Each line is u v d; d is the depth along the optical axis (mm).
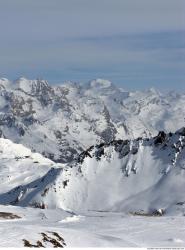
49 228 110438
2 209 186000
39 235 99188
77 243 103875
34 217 172375
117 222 158625
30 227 106812
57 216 178750
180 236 138375
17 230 100562
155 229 147375
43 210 193750
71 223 156500
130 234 139125
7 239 93375
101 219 167500
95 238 110125
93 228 147375
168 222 159875
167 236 137875
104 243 107625
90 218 170000
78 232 112750
